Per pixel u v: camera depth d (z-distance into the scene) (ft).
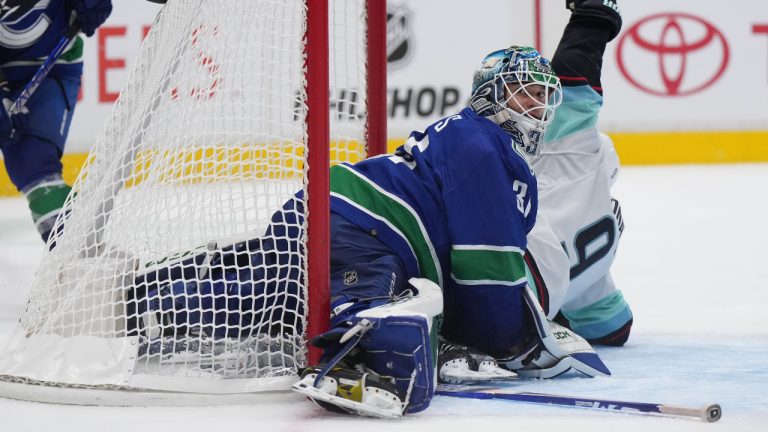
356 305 30.99
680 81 124.98
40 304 33.40
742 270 63.31
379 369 29.60
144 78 34.94
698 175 116.26
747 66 125.59
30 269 61.77
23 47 50.75
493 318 32.89
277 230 33.27
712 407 27.96
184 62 32.68
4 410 29.91
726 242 75.72
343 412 29.19
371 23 40.42
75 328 32.04
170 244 32.91
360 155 41.37
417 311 30.40
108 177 33.37
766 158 127.24
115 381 30.40
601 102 40.60
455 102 119.44
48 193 50.96
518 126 34.22
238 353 31.40
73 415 29.25
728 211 91.71
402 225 33.32
